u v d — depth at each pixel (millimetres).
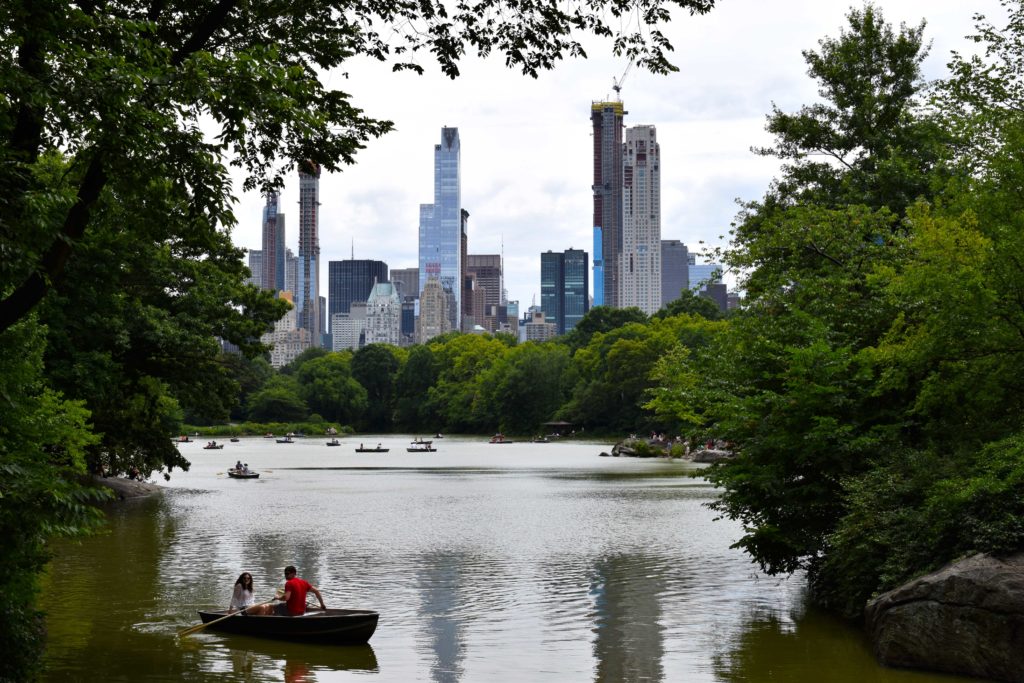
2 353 14680
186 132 12789
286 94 13406
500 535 35438
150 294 40562
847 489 19125
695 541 33594
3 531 13062
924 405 19172
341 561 29125
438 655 17875
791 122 37531
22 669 14539
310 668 16984
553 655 17812
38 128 12641
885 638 16578
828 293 23609
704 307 164125
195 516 42250
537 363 162500
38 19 11258
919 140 33094
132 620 20859
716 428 22375
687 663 17125
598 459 95375
